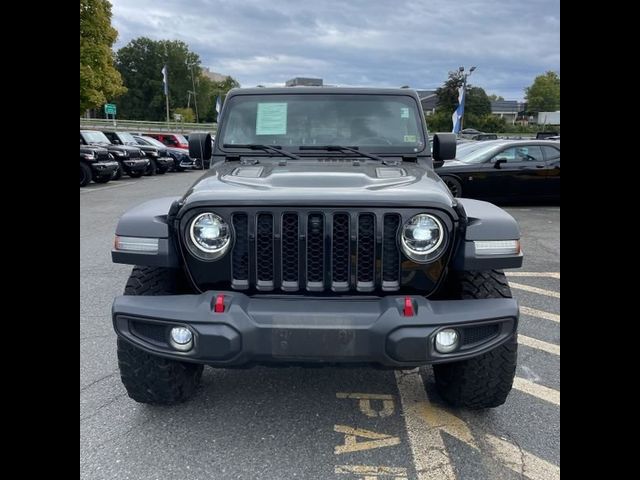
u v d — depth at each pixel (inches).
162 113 3846.0
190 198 100.9
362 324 92.7
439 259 99.6
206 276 102.0
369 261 99.7
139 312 97.4
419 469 100.3
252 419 117.3
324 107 148.6
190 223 99.8
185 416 118.2
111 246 291.4
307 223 98.2
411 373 139.6
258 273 100.6
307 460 102.8
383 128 147.6
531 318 182.2
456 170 402.0
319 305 96.0
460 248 100.7
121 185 637.9
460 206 101.4
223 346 93.5
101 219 377.7
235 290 101.3
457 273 107.8
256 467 100.7
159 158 843.4
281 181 108.4
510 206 437.4
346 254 99.7
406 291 100.7
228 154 146.0
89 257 265.7
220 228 98.9
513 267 100.5
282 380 135.5
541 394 128.2
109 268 245.0
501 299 100.3
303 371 140.4
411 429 113.3
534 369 142.0
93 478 97.0
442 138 149.9
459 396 114.3
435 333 93.3
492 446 107.3
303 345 93.4
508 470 99.9
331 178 110.7
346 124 147.6
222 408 121.8
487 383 109.7
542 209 423.8
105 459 102.6
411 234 98.1
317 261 99.8
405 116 148.8
